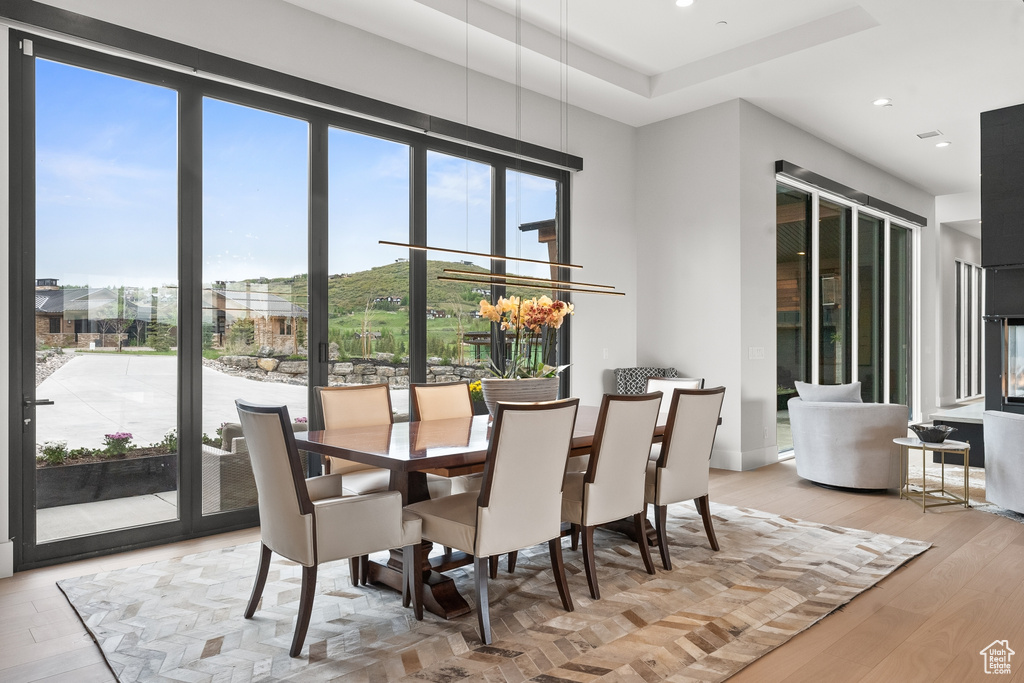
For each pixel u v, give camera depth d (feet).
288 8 14.12
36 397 11.38
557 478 9.25
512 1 15.46
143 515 12.50
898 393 30.60
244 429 8.71
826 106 20.66
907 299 31.71
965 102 20.22
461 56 16.83
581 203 20.74
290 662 7.82
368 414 12.76
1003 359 19.58
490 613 9.34
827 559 11.55
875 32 15.71
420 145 16.83
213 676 7.48
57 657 8.03
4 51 10.76
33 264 11.35
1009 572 10.96
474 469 9.56
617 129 21.91
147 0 12.19
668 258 21.66
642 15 16.17
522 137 18.94
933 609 9.45
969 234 40.65
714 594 9.98
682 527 13.71
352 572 10.43
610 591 10.14
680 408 11.09
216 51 13.07
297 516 8.04
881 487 16.39
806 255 23.54
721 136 20.35
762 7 15.84
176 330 12.98
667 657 7.95
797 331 22.91
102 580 10.59
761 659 7.96
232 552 12.12
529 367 12.29
